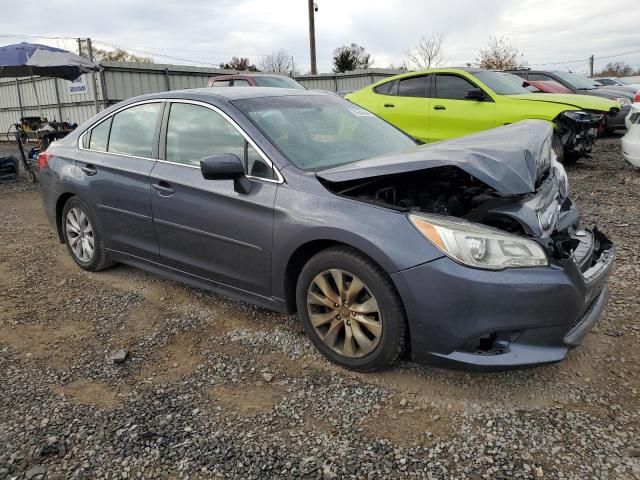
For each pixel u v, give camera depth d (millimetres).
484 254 2592
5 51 10922
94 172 4383
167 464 2379
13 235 6340
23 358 3365
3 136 25188
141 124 4148
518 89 8773
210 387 2975
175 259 3875
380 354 2885
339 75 25938
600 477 2223
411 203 3186
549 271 2596
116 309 4059
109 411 2775
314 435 2545
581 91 12359
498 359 2629
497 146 2980
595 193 7145
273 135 3426
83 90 20453
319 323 3143
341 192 3025
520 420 2596
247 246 3344
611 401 2719
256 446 2479
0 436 2592
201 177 3590
